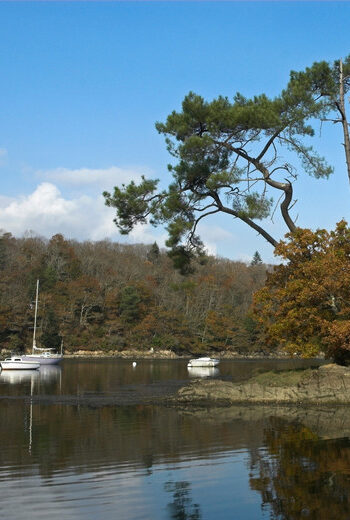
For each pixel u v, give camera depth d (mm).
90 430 21547
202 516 11281
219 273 136625
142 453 17078
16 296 103375
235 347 117750
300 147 33812
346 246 34469
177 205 34562
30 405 30297
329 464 15477
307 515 11289
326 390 31250
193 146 33125
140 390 39875
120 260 136000
